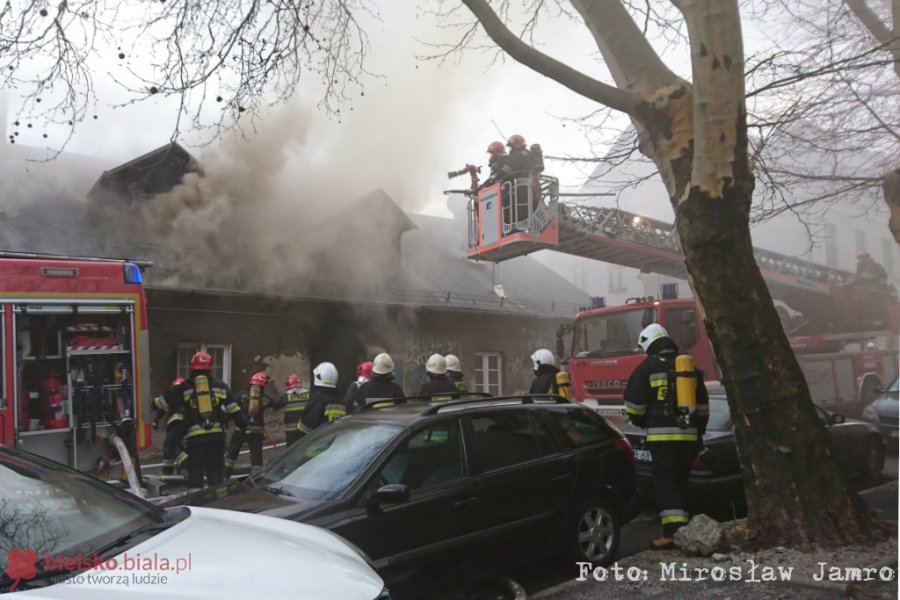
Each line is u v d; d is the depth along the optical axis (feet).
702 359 28.68
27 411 17.29
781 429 13.85
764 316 14.21
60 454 17.78
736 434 14.47
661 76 15.66
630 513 15.46
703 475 18.34
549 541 13.62
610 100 15.60
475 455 13.03
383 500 11.06
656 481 15.19
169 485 22.26
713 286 14.35
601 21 15.89
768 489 13.84
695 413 15.25
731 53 14.05
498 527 12.73
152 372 31.86
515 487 13.19
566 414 15.35
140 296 19.39
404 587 11.35
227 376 34.68
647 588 12.22
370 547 10.96
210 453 20.38
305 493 11.71
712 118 14.15
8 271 17.10
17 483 7.52
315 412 19.35
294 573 6.45
